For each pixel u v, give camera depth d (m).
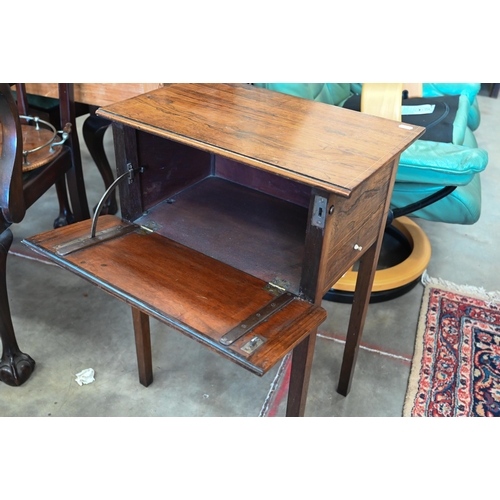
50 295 1.94
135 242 1.23
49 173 1.63
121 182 1.27
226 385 1.62
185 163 1.43
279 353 0.92
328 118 1.22
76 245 1.18
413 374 1.65
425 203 1.75
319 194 0.94
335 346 1.77
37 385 1.58
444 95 2.54
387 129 1.18
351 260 1.16
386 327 1.86
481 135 3.50
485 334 1.80
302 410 1.25
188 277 1.12
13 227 2.31
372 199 1.13
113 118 1.16
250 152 1.02
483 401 1.56
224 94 1.34
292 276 1.15
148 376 1.58
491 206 2.69
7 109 1.24
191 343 1.77
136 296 1.05
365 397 1.59
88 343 1.74
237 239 1.27
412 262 2.01
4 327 1.50
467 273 2.17
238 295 1.07
